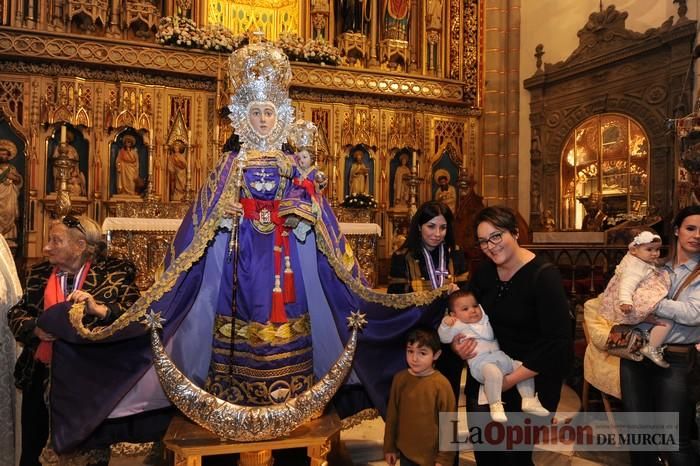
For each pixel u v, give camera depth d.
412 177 9.08
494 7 11.32
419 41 11.20
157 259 7.44
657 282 2.95
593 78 9.66
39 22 8.86
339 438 3.66
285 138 3.15
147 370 3.01
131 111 9.11
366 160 10.52
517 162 11.20
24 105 8.72
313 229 3.27
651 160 8.55
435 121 10.95
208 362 3.27
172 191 9.34
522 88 11.14
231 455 3.59
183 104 9.44
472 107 11.18
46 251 3.00
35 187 8.70
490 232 2.76
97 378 2.94
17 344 3.18
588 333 3.68
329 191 10.16
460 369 3.23
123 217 7.35
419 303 3.09
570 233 8.31
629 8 9.04
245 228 3.06
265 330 2.98
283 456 3.59
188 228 3.02
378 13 10.97
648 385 3.06
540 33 10.77
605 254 6.69
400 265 3.30
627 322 2.98
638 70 8.86
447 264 3.31
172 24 9.33
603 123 9.45
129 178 9.18
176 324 3.05
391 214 10.50
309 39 10.31
